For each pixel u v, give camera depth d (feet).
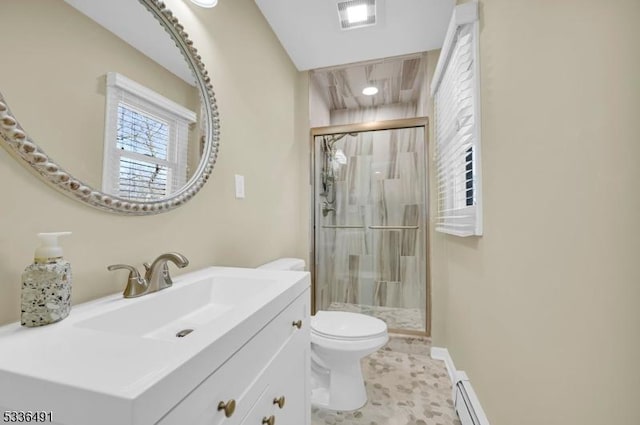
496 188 3.61
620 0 1.66
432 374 6.10
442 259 7.04
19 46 2.03
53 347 1.57
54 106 2.23
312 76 8.65
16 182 2.06
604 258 1.80
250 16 5.46
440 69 5.66
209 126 4.03
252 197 5.41
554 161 2.37
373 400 5.20
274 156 6.49
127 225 2.90
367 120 10.93
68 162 2.32
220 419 1.68
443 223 6.41
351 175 8.74
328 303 8.85
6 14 1.97
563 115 2.25
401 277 8.32
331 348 4.80
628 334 1.60
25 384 1.30
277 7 5.79
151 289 2.79
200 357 1.52
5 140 1.96
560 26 2.28
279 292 2.66
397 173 8.34
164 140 3.30
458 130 5.06
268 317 2.37
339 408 4.91
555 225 2.35
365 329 5.08
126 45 2.85
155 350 1.52
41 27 2.16
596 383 1.87
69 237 2.38
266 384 2.31
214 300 3.36
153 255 3.20
